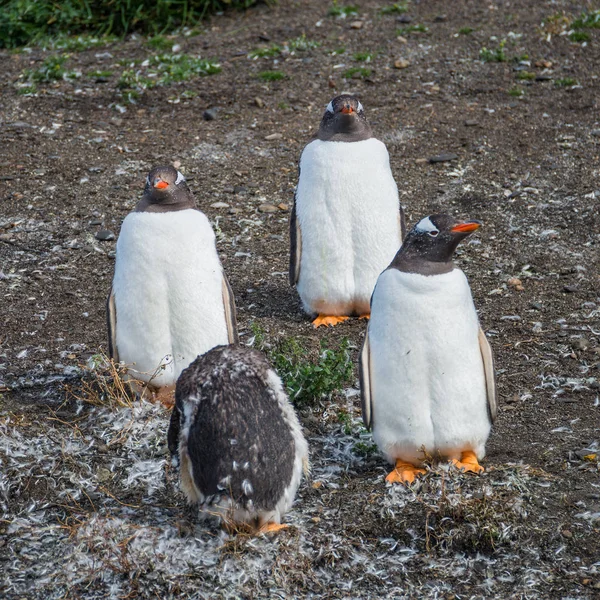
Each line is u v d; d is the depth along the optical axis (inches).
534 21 960.3
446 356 349.4
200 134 786.8
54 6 1028.5
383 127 784.9
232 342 424.8
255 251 621.0
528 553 328.2
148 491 368.2
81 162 738.2
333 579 319.9
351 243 509.4
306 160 510.3
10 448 389.7
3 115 818.2
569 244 609.6
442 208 665.0
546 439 402.6
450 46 922.1
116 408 420.5
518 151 738.2
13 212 662.5
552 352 483.5
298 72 890.7
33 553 336.2
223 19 1034.7
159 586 315.3
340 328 520.7
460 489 348.5
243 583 313.6
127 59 938.1
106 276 582.2
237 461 314.3
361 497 354.6
